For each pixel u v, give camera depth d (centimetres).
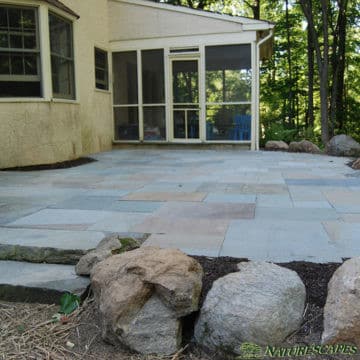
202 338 261
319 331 262
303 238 391
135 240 370
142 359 258
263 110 2117
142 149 1288
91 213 500
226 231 418
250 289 261
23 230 431
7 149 870
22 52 887
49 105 922
